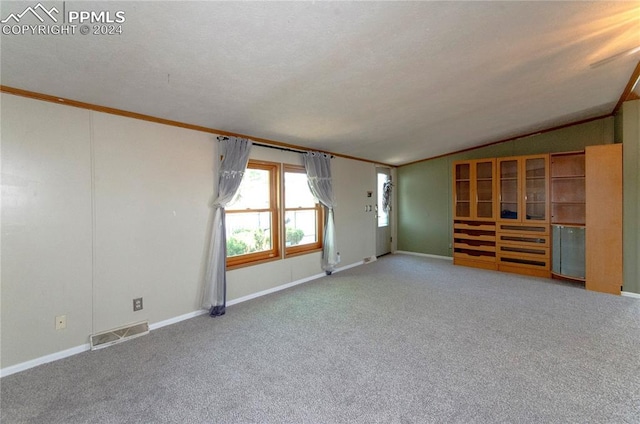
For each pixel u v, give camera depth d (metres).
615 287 3.86
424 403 1.83
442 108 3.54
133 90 2.37
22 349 2.25
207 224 3.41
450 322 3.04
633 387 1.95
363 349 2.51
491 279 4.68
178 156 3.15
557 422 1.66
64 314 2.44
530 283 4.43
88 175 2.56
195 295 3.31
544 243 4.73
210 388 2.01
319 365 2.28
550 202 4.64
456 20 1.89
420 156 6.37
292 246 4.56
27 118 2.26
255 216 4.03
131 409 1.81
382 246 6.77
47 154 2.34
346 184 5.56
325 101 2.94
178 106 2.74
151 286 2.96
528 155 4.83
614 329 2.82
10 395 1.94
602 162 3.90
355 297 3.88
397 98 3.07
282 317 3.23
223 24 1.66
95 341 2.57
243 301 3.76
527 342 2.59
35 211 2.30
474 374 2.13
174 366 2.28
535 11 1.88
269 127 3.53
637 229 3.72
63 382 2.08
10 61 1.87
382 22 1.81
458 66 2.51
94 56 1.87
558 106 3.92
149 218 2.94
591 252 4.01
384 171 6.79
